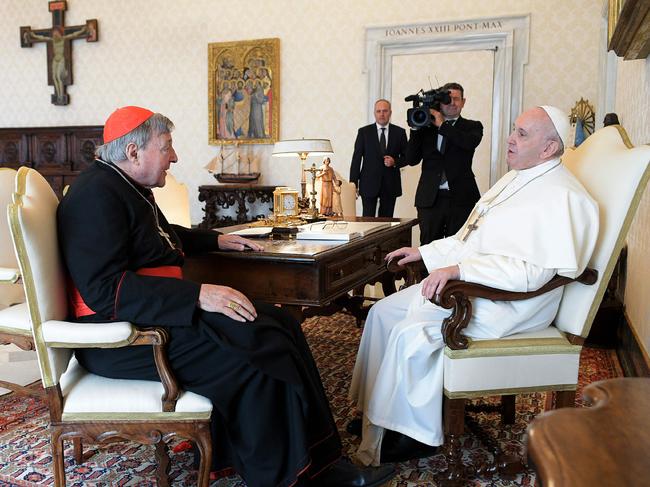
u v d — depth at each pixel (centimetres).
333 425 221
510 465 245
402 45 771
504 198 262
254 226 373
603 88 655
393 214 681
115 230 207
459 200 516
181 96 877
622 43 319
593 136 274
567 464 66
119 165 224
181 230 271
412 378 236
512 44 719
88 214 205
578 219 231
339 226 348
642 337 341
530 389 232
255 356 200
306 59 812
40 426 295
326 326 487
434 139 520
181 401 198
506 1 720
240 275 266
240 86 842
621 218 230
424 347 231
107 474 246
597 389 91
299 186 836
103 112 918
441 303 221
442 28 745
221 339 201
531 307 236
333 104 806
